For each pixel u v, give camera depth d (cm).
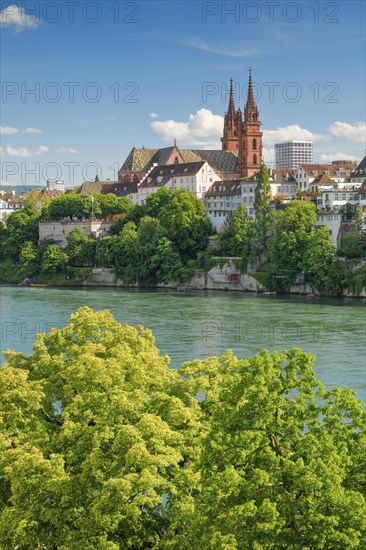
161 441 3644
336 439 3381
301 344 11262
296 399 3438
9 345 10975
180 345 11331
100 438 3741
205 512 3234
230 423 3362
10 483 4056
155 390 4319
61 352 4941
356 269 18900
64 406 4338
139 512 3350
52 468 3600
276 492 3161
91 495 3631
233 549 2923
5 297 19012
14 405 4203
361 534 3064
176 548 3359
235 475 3092
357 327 12950
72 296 19350
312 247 19400
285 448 3372
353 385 8562
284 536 3081
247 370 3456
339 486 3091
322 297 18750
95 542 3450
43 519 3528
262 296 19250
